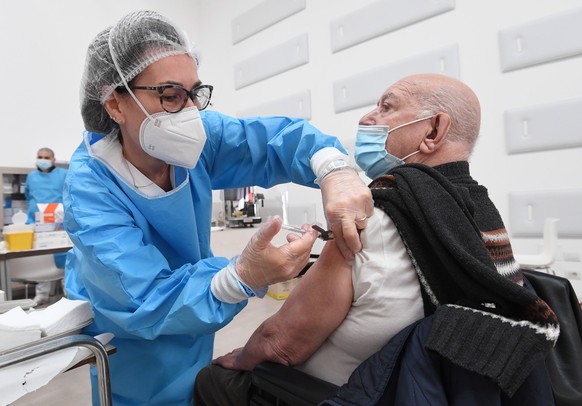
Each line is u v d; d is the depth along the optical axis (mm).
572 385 756
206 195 1107
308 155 1037
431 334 535
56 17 3877
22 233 2545
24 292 3541
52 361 665
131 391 969
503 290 531
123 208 870
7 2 3586
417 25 2697
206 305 718
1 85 3568
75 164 884
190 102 840
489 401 508
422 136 793
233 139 1123
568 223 2129
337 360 728
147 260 772
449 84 788
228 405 801
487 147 2418
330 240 699
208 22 4477
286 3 3510
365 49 2994
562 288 844
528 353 492
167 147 856
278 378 699
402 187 651
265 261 649
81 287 987
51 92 3865
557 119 2150
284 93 3617
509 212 2340
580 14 2076
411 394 523
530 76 2254
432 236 595
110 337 836
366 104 2988
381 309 642
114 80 814
